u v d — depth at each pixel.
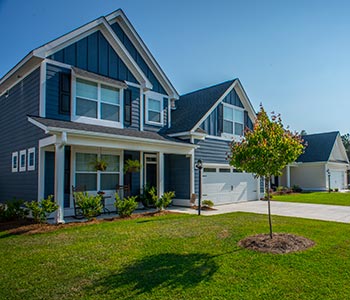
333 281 4.14
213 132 15.14
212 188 14.61
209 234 7.19
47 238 6.97
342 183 30.33
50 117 10.23
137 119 13.29
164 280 4.22
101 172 11.84
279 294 3.74
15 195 11.70
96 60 11.88
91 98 11.46
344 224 8.52
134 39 14.10
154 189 12.43
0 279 4.35
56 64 10.59
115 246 6.14
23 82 11.63
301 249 5.72
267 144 6.15
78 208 10.17
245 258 5.18
